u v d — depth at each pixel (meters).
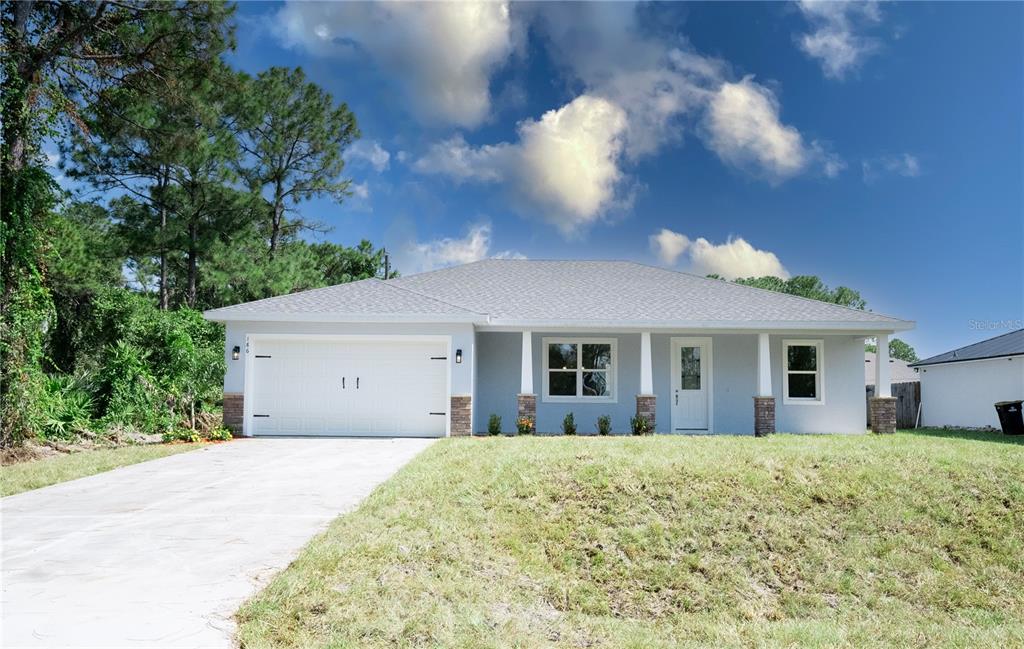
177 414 16.36
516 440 13.58
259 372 16.16
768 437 14.39
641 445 11.70
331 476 10.05
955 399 23.92
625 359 18.36
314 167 34.78
